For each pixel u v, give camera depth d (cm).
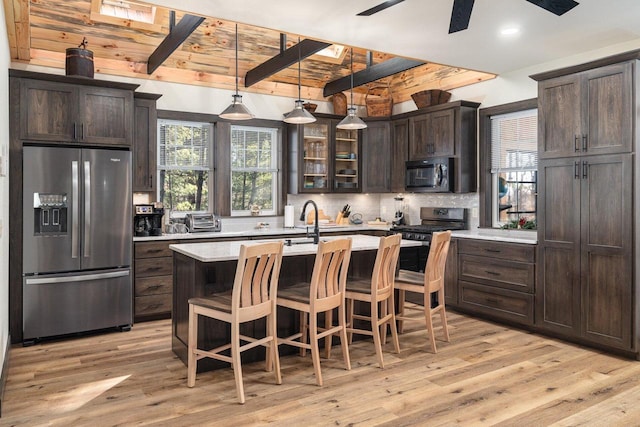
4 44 359
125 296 458
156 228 509
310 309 322
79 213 433
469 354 382
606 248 380
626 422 268
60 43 492
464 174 560
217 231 567
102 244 446
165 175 578
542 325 430
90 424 263
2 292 323
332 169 652
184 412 278
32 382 323
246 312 300
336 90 641
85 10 461
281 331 379
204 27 513
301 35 393
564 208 411
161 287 494
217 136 595
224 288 357
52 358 375
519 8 338
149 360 369
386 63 543
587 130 392
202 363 343
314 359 319
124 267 461
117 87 458
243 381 326
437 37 400
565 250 410
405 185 627
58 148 423
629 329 367
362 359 369
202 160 599
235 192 623
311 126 639
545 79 423
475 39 406
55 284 424
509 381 326
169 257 498
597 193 386
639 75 361
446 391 309
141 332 452
